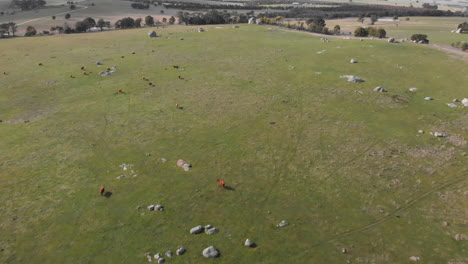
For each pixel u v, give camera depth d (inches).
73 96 2059.5
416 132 1579.7
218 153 1409.9
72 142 1501.0
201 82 2283.5
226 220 1031.0
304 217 1047.0
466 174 1259.2
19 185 1195.3
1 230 987.3
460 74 2374.5
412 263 880.3
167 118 1738.4
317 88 2140.7
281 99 1971.0
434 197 1139.3
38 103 1957.4
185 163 1333.7
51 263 875.4
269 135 1561.3
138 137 1544.0
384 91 2068.2
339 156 1387.8
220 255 898.7
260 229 995.9
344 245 939.3
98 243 939.3
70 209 1074.7
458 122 1668.3
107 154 1402.6
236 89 2143.2
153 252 908.6
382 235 975.6
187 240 950.4
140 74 2460.6
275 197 1138.7
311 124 1668.3
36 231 984.3
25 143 1493.6
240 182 1217.4
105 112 1820.9
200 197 1133.7
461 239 956.0
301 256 901.8
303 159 1366.9
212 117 1748.3
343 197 1139.9
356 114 1772.9
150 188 1180.5
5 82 2314.2
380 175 1261.1
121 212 1061.1
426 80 2268.7
